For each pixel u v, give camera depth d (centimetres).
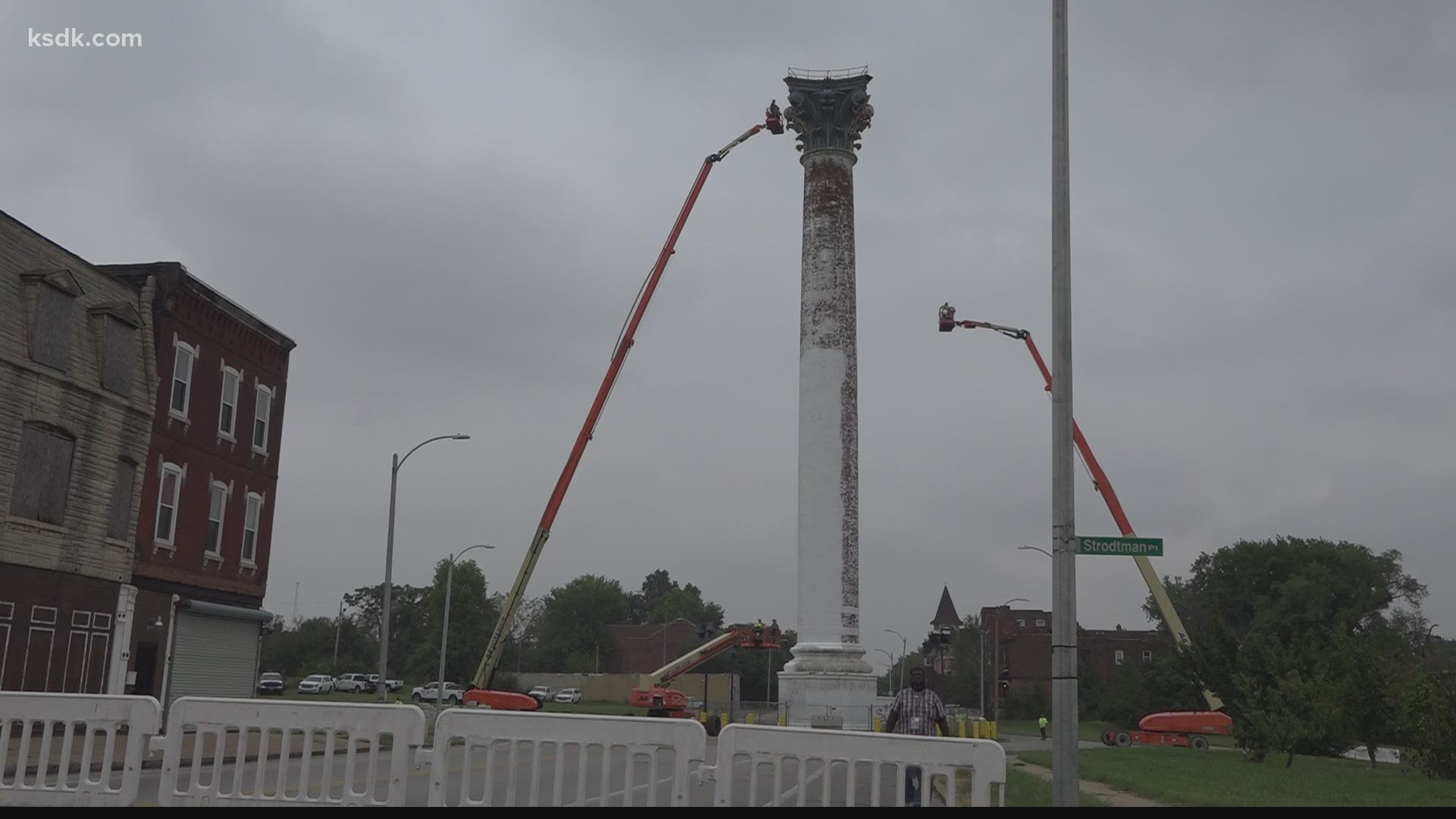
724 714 6056
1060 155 1500
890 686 13175
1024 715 10875
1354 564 9144
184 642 3650
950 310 4559
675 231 5688
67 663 3123
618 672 15550
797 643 4556
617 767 2191
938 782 1402
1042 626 12344
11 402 2958
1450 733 2709
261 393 4138
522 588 5166
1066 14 1543
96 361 3281
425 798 1530
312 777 1939
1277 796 2039
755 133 5759
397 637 14600
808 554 4566
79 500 3188
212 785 1176
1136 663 11594
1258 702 3466
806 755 1084
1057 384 1434
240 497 3981
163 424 3556
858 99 4888
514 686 11206
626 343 5547
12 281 3006
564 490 5303
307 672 12419
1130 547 1388
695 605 17962
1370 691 3172
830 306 4734
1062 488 1403
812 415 4659
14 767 2033
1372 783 2456
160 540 3541
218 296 3797
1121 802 1903
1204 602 9969
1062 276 1466
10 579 2944
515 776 1113
